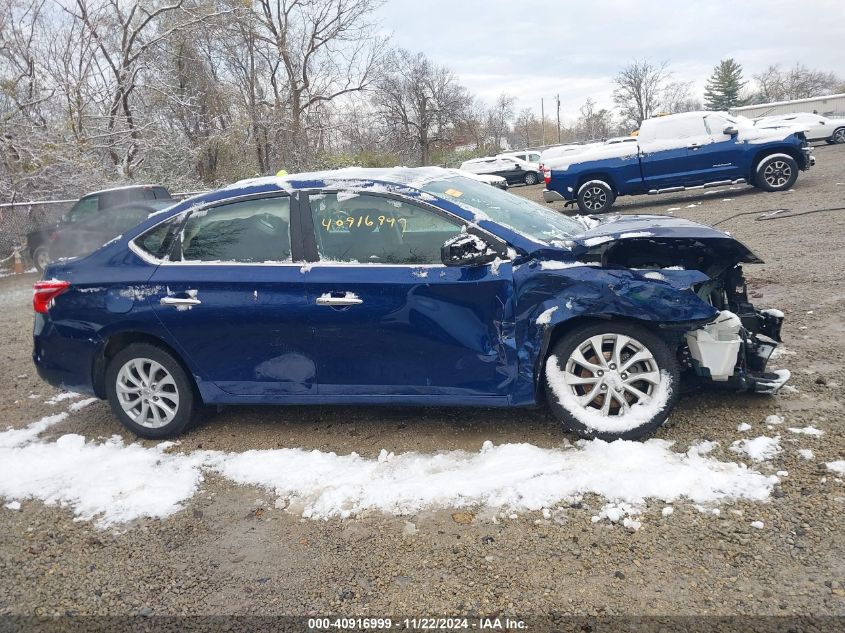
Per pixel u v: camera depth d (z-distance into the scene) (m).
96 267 4.46
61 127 17.39
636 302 3.64
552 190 14.82
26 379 6.25
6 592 3.06
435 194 4.05
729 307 4.31
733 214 11.88
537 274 3.75
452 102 51.19
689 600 2.61
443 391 3.96
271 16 27.47
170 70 23.64
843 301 6.14
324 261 4.06
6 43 17.19
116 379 4.49
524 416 4.36
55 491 3.93
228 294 4.12
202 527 3.44
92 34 19.27
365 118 33.00
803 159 13.87
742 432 3.80
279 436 4.43
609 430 3.78
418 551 3.08
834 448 3.52
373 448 4.11
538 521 3.19
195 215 4.36
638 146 14.31
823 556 2.76
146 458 4.26
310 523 3.38
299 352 4.10
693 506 3.17
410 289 3.87
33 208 15.65
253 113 26.69
